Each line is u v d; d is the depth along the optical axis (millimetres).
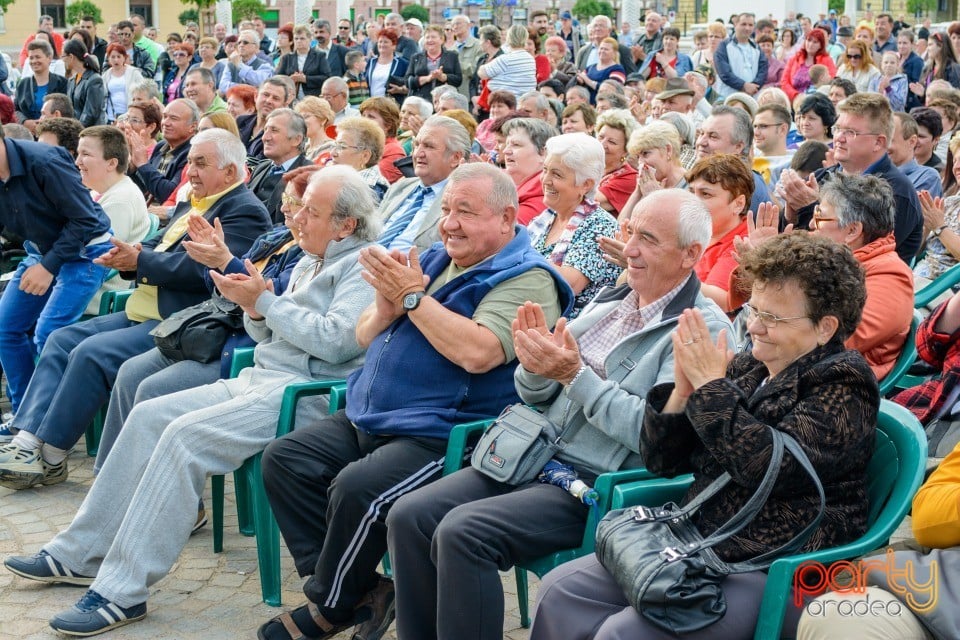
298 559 3639
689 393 2771
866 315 3748
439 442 3463
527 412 3270
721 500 2705
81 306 5469
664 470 2836
